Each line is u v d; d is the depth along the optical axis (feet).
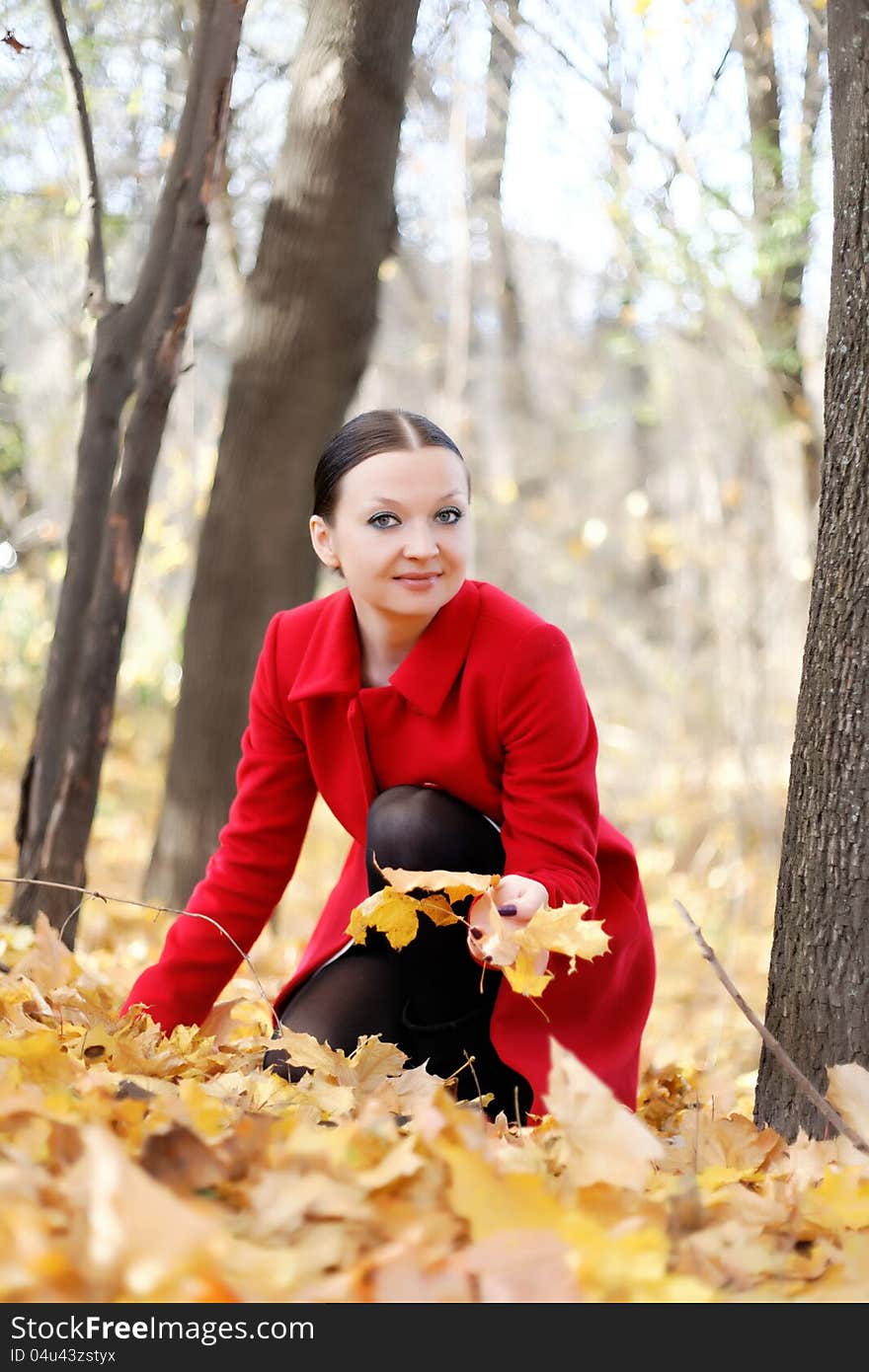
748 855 24.50
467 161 25.99
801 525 22.15
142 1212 3.85
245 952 8.48
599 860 8.14
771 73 17.30
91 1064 7.12
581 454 43.65
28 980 8.51
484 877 6.62
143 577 33.50
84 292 11.76
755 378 20.89
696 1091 8.43
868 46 7.29
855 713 7.32
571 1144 5.18
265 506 16.25
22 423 28.14
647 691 35.94
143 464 11.18
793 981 7.55
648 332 23.97
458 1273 4.27
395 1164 4.88
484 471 42.50
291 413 16.01
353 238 15.53
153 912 16.63
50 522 29.09
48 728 11.54
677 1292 4.21
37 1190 4.51
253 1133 5.42
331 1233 4.64
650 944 8.32
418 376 37.50
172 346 11.11
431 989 7.88
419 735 7.85
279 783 8.47
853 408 7.38
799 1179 6.10
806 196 17.12
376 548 7.27
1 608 32.48
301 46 15.52
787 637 23.89
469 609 7.72
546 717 7.54
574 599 41.52
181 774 16.79
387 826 7.71
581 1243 4.29
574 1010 7.73
